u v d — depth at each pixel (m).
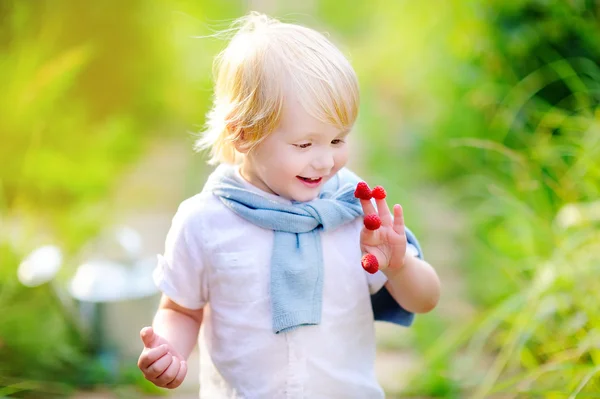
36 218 6.17
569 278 3.82
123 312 4.54
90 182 7.05
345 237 2.60
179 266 2.59
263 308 2.51
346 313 2.55
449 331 4.87
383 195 2.42
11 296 4.62
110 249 4.71
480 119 6.89
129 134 9.12
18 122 6.75
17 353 4.31
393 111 12.55
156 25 10.04
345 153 2.51
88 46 7.53
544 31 5.73
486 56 6.31
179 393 4.27
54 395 4.15
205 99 10.84
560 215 4.20
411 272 2.57
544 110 5.63
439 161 8.72
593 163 4.21
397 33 13.44
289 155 2.44
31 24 7.11
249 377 2.50
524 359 3.84
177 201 7.90
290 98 2.40
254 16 2.90
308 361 2.48
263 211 2.54
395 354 4.80
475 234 6.30
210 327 2.61
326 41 2.55
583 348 3.42
